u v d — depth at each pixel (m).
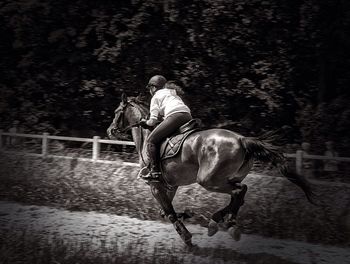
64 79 17.53
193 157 7.54
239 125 16.38
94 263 6.75
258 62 15.65
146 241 8.31
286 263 7.06
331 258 7.59
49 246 7.39
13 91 18.23
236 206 7.25
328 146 13.02
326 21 14.48
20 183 12.27
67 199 11.08
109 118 17.58
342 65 15.59
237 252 7.63
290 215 9.30
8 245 7.47
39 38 17.50
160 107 8.00
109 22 16.64
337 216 9.14
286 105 16.17
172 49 16.72
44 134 13.88
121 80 17.09
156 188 7.92
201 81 16.41
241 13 15.36
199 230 9.12
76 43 16.98
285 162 7.26
